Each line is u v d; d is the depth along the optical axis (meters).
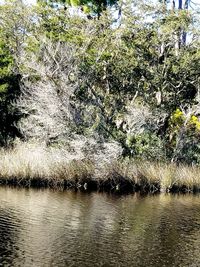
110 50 23.22
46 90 18.92
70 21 24.88
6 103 21.06
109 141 19.59
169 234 11.61
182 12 22.41
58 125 19.08
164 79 23.25
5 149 19.50
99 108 20.41
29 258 9.27
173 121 23.27
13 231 10.92
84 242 10.48
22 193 15.59
